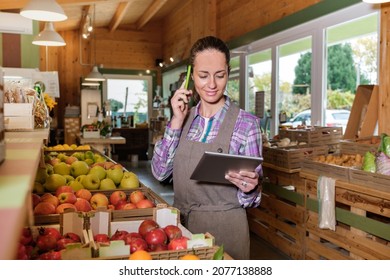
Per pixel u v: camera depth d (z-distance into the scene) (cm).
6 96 252
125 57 1334
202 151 196
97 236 158
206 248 136
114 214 184
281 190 425
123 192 234
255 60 688
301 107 556
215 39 192
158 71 1361
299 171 392
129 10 1153
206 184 196
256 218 495
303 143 455
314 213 369
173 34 1227
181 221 201
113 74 1323
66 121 1051
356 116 413
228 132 197
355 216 313
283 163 412
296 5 548
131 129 1220
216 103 203
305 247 384
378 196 287
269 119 637
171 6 1176
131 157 1205
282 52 599
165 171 212
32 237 154
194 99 236
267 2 630
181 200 205
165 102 1247
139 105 1361
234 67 772
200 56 189
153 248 151
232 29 773
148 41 1357
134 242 149
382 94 381
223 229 194
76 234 167
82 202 209
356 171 312
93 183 247
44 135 200
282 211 423
